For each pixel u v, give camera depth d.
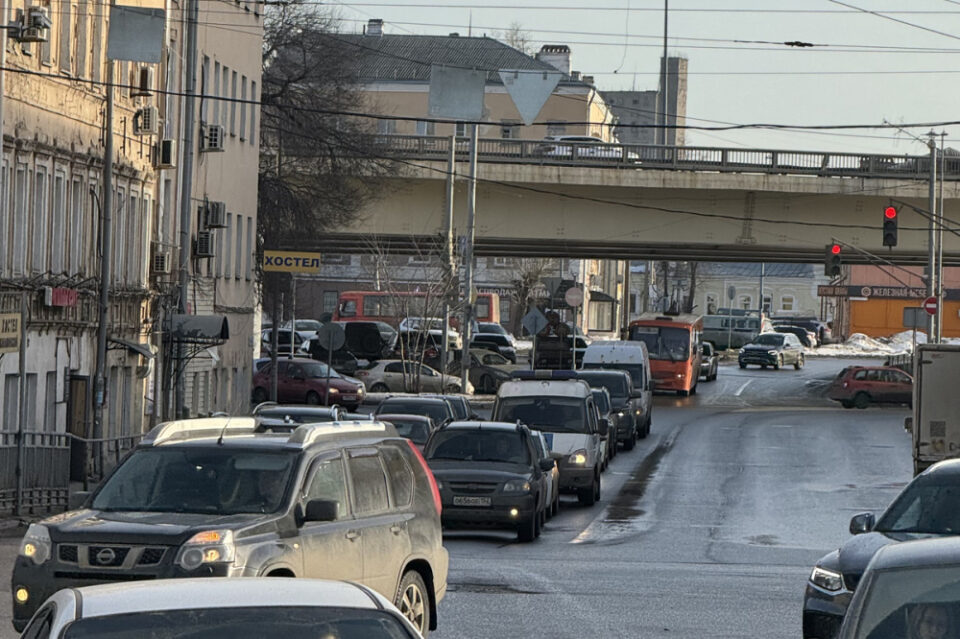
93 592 17.95
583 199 157.75
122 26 75.44
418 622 34.50
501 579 48.59
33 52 82.31
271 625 17.00
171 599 17.52
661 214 157.25
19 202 81.88
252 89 136.12
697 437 126.00
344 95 163.75
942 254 166.25
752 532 67.38
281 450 31.98
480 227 159.88
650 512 76.44
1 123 74.25
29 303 81.88
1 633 34.19
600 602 43.22
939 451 80.50
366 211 161.12
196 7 104.31
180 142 113.00
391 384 171.75
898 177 155.25
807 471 99.25
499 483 62.69
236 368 133.50
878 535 33.66
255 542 29.34
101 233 94.56
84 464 73.69
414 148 159.25
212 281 123.62
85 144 91.44
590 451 79.69
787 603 43.75
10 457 62.22
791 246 157.50
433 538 35.44
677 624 39.19
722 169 153.75
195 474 31.67
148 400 105.62
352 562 31.84
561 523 71.19
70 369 89.00
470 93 69.12
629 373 129.75
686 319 184.00
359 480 33.19
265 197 158.00
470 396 163.25
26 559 29.31
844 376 166.88
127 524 29.41
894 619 20.12
